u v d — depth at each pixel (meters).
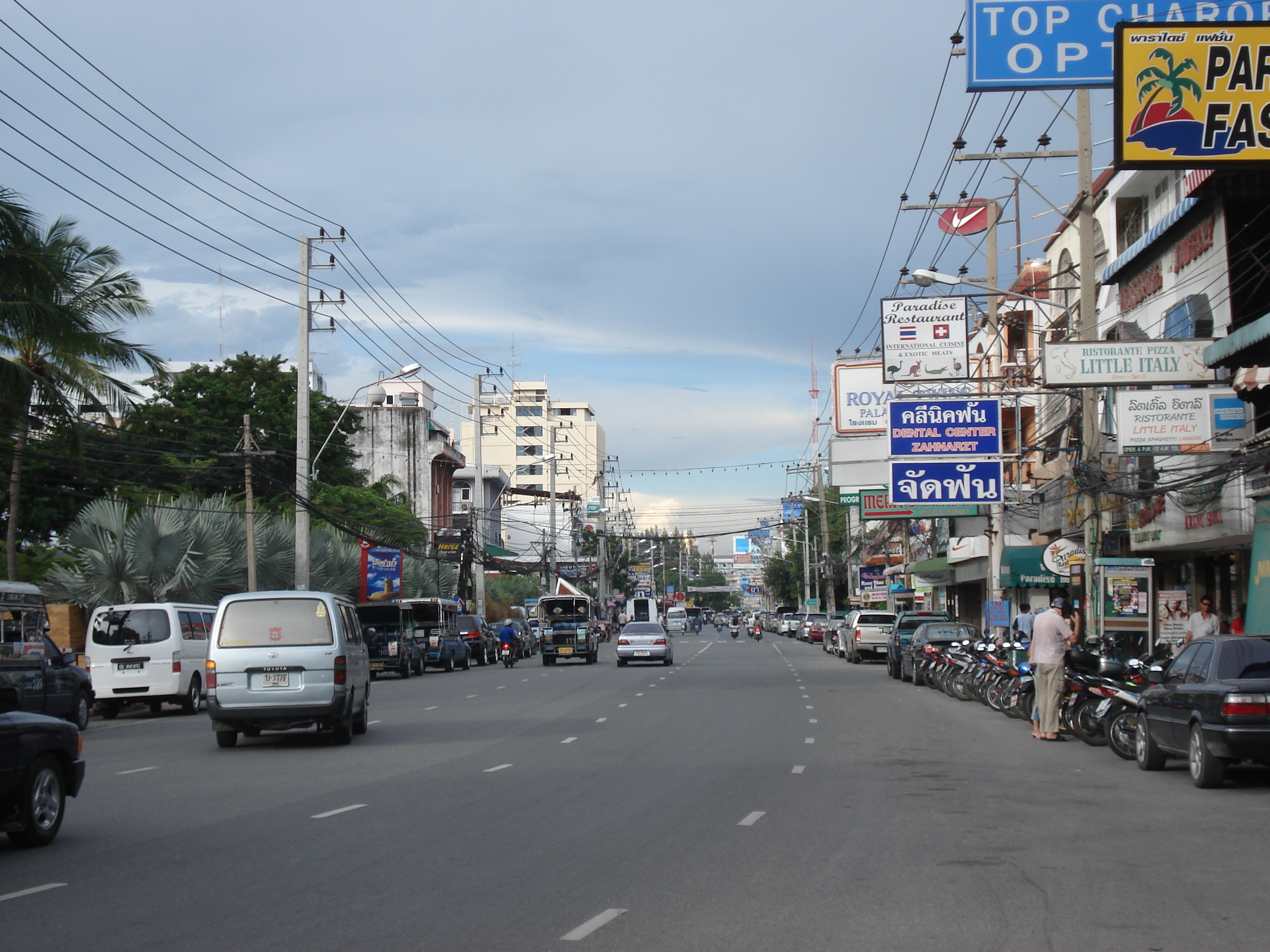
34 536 40.28
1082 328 21.88
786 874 8.14
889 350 28.44
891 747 16.05
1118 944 6.35
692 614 149.38
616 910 7.12
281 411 53.09
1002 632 26.52
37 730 9.32
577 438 141.25
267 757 15.64
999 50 21.05
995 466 27.75
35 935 6.61
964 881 7.89
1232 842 9.24
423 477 73.81
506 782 12.82
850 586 76.38
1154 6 20.78
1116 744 14.83
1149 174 27.58
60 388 27.88
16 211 23.89
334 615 16.78
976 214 34.88
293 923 6.85
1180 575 27.88
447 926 6.76
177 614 25.22
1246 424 20.64
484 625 53.75
